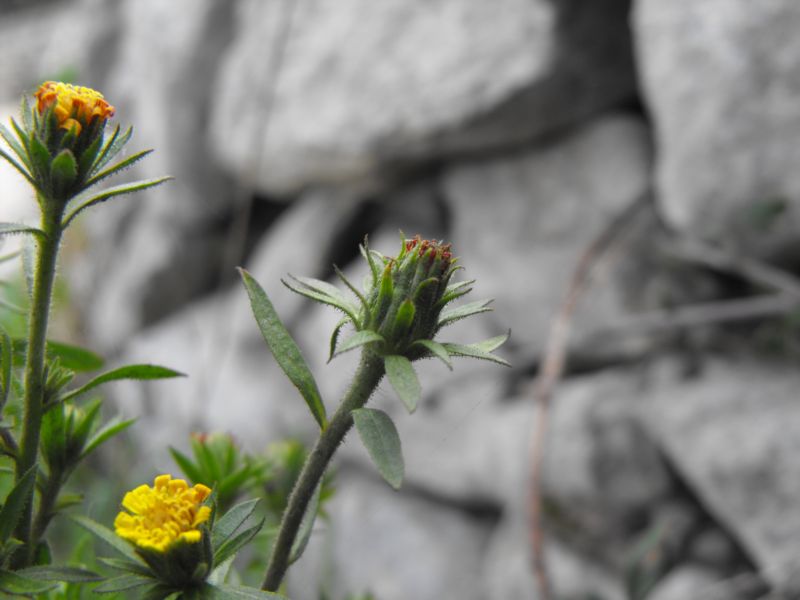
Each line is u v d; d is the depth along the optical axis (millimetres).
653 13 519
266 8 784
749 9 479
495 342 218
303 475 218
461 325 630
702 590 492
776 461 473
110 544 211
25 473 210
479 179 637
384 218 733
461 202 649
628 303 556
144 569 209
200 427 523
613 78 583
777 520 469
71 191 214
